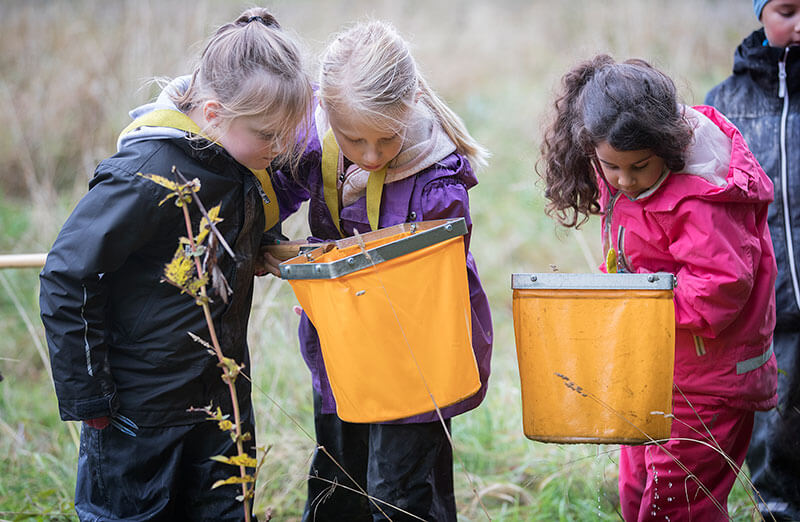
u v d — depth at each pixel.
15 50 7.36
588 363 2.11
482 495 3.27
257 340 3.98
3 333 4.81
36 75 7.10
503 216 6.43
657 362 2.08
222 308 2.26
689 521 2.45
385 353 2.05
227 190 2.21
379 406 2.10
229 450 2.35
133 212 2.09
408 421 2.27
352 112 2.10
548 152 2.50
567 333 2.12
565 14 9.85
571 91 2.40
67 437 3.70
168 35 6.97
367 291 2.02
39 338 4.64
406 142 2.29
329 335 2.08
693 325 2.29
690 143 2.24
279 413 3.71
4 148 6.75
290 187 2.52
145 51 6.88
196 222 2.19
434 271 2.04
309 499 2.68
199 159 2.16
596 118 2.20
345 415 2.16
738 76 2.96
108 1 7.77
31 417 3.95
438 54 9.47
